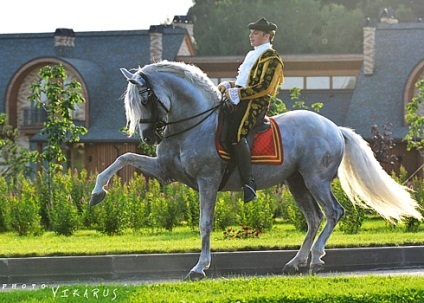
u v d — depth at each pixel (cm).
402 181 2566
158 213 2139
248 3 7606
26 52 4784
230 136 1196
